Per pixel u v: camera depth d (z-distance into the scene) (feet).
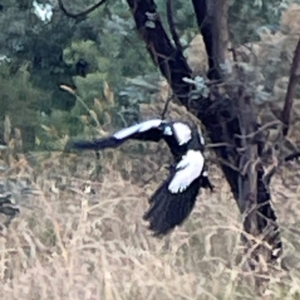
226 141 32.48
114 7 51.13
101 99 59.88
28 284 28.84
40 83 76.89
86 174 39.81
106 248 30.55
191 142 22.22
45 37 75.51
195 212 32.24
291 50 37.70
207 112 32.53
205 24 32.32
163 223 22.02
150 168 42.34
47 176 40.63
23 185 37.35
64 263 28.96
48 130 46.83
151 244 30.66
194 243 31.53
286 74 37.24
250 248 28.55
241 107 31.86
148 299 27.25
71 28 74.59
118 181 35.40
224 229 31.27
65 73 76.64
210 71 32.60
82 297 27.71
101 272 28.02
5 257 31.68
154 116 43.19
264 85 36.01
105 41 62.59
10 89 67.97
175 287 27.27
